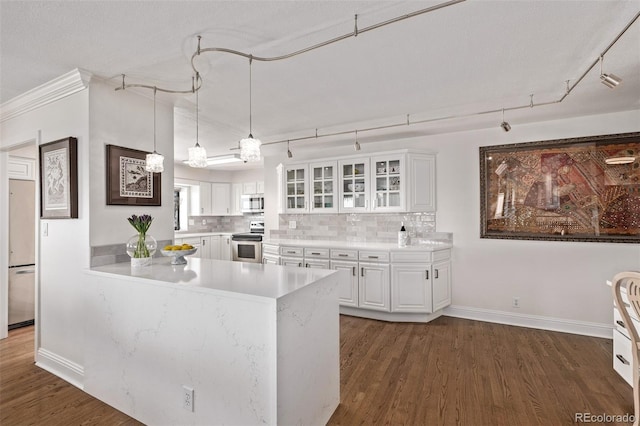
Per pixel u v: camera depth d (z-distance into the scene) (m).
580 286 3.39
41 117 2.72
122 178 2.55
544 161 3.53
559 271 3.48
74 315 2.46
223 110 3.22
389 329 3.61
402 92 2.77
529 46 2.02
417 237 4.21
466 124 3.67
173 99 2.87
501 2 1.60
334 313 2.13
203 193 7.00
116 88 2.52
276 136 4.23
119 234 2.54
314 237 4.96
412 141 4.26
